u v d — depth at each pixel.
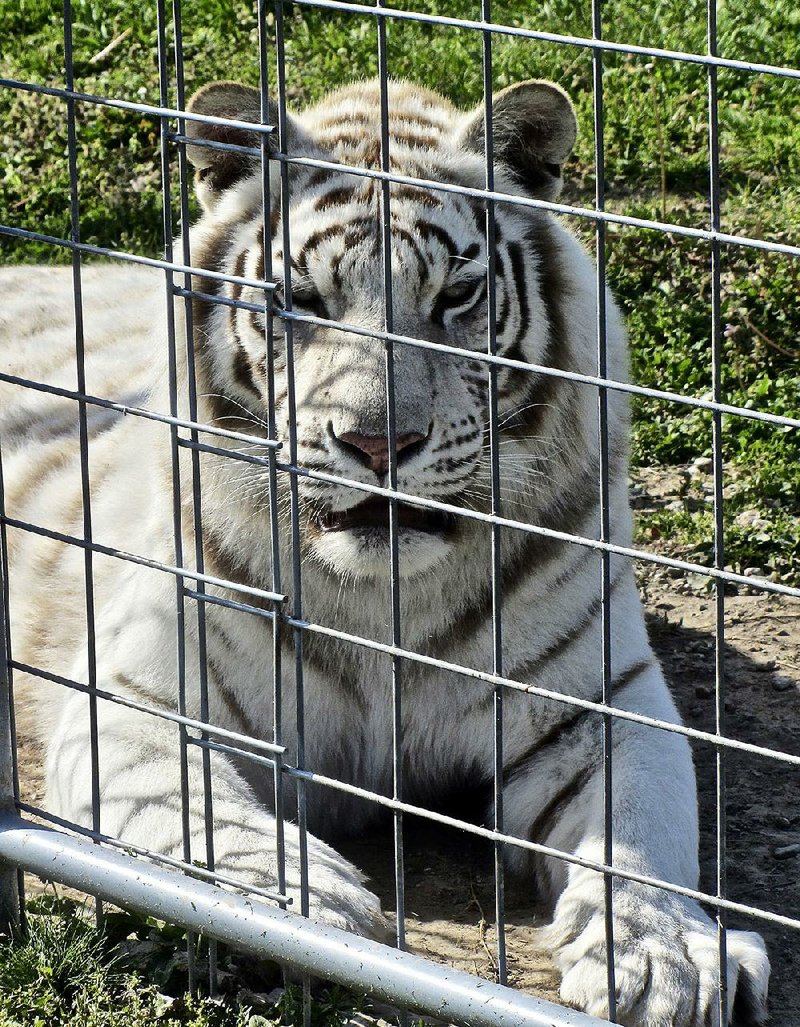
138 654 3.85
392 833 4.02
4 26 9.67
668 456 5.88
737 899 3.54
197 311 3.83
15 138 8.17
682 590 5.17
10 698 3.11
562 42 2.10
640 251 6.79
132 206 7.54
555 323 3.87
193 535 3.82
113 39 9.30
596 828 3.39
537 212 3.95
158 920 3.09
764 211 7.20
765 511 5.41
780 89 8.30
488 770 3.93
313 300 3.72
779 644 4.82
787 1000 3.12
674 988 2.94
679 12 8.97
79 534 4.50
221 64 8.81
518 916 3.51
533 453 3.80
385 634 3.85
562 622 3.83
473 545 3.76
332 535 3.62
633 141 8.00
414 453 3.56
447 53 8.70
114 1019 2.86
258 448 3.73
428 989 2.57
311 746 3.95
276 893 2.82
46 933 3.09
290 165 3.82
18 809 3.14
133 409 2.82
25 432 5.11
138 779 3.54
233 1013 2.89
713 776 4.12
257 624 3.81
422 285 3.67
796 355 6.09
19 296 5.88
